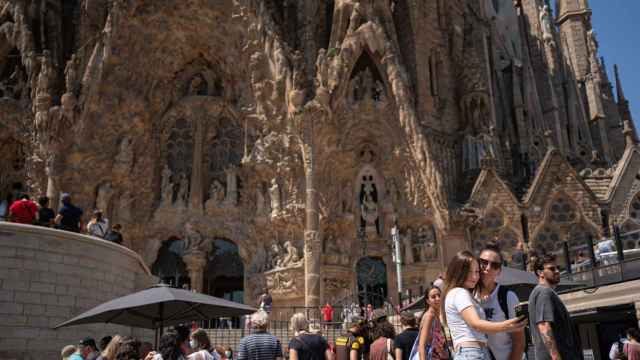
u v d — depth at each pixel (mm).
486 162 39562
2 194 37531
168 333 9945
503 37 58219
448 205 36875
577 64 61188
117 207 37219
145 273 23297
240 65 40000
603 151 56531
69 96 35938
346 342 11398
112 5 37750
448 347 7090
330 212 37000
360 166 38781
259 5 39062
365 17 39719
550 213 38562
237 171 40156
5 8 38438
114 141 37781
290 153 37188
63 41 41688
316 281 34531
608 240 21062
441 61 44250
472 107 43062
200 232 38750
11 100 36938
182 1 38875
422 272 36188
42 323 17984
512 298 6590
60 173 35406
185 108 40875
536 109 53531
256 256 37906
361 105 38469
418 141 37281
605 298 18219
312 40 41812
